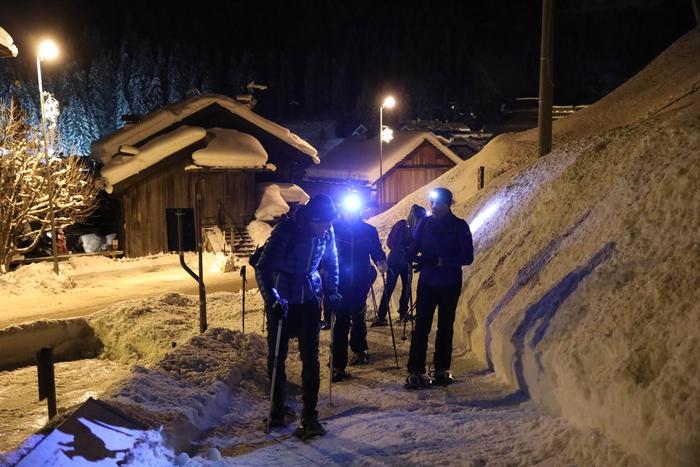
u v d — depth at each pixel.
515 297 6.23
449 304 5.88
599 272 5.04
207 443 4.62
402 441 4.35
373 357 7.21
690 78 18.72
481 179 16.66
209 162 26.89
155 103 76.38
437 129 57.06
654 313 3.97
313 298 4.95
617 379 3.68
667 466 3.05
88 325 10.03
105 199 32.84
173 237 15.15
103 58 76.00
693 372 3.21
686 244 4.40
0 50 15.06
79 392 8.17
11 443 6.47
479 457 3.90
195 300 11.73
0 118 21.72
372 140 45.31
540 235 7.31
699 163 4.94
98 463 3.53
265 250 4.88
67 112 65.62
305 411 4.79
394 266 8.70
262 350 6.95
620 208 5.68
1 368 9.32
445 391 5.66
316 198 4.94
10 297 17.39
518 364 5.27
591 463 3.51
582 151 8.77
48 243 25.69
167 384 5.46
